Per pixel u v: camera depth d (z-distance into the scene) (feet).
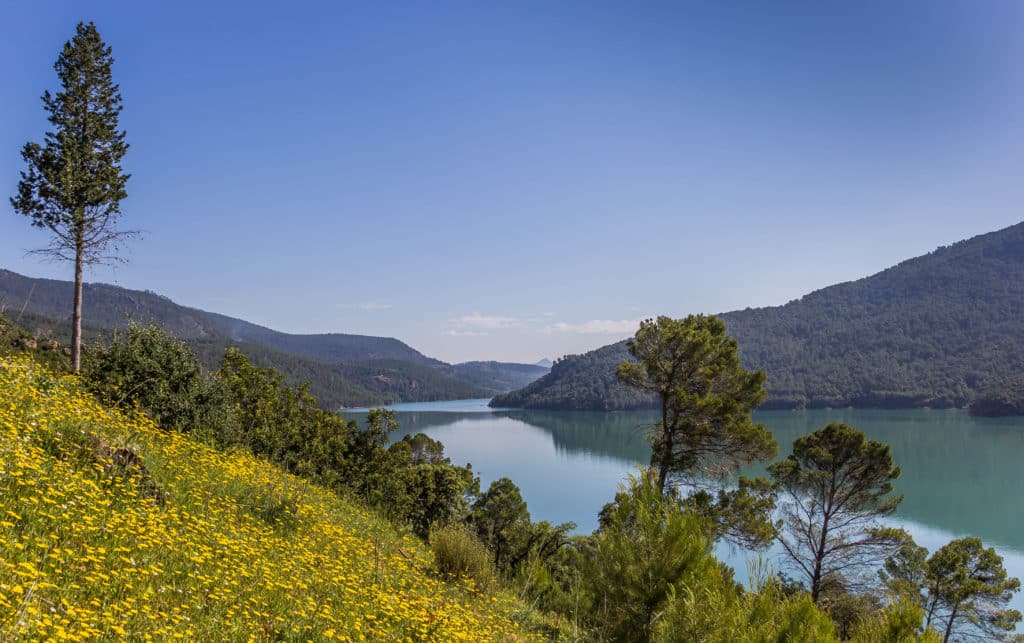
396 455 105.29
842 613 65.10
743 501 64.03
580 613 26.32
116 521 16.97
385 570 26.84
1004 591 92.73
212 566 18.25
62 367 54.90
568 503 284.00
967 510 269.44
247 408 65.16
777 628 18.29
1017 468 354.74
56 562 14.30
